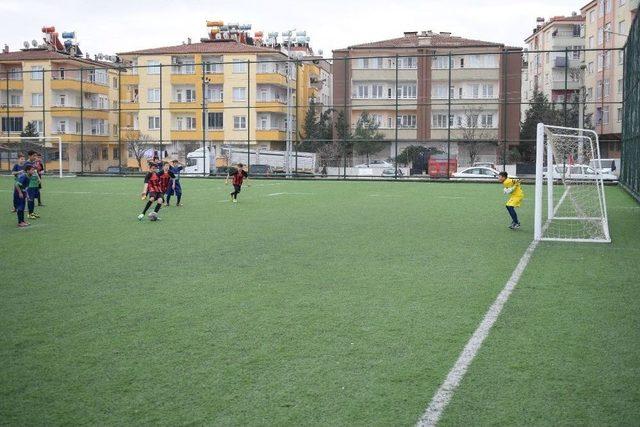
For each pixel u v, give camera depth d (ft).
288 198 74.33
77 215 54.13
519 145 174.91
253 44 217.97
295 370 15.89
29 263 30.99
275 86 185.78
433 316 20.97
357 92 187.73
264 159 157.48
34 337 18.74
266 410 13.56
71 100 185.98
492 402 13.91
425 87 184.55
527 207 63.10
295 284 26.08
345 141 122.11
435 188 96.12
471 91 182.09
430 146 181.06
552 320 20.43
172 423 12.98
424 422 12.94
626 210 60.18
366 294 24.21
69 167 179.42
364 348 17.58
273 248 35.86
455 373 15.62
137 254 33.73
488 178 120.26
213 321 20.44
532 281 26.66
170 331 19.33
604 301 23.02
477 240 39.22
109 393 14.53
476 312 21.45
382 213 56.03
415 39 187.62
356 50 188.24
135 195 78.07
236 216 53.47
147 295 24.12
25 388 14.87
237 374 15.66
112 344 18.06
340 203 67.15
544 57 234.79
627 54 97.81
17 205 46.14
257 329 19.51
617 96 188.24
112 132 196.65
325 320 20.51
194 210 58.95
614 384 14.90
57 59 184.65
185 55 183.62
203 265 30.50
